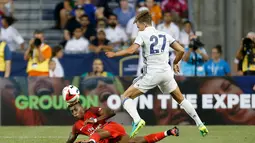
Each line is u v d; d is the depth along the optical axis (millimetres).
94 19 48781
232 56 50031
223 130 34406
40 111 37156
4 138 31359
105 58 44562
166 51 27609
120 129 23641
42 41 43875
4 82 37156
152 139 24156
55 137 31688
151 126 36531
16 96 37156
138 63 44188
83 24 47406
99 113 23609
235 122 37031
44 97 37156
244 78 36969
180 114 36844
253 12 50125
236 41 50125
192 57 42094
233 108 36969
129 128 35500
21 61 44969
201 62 42156
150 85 27891
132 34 46500
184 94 36969
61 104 37125
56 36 51969
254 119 36969
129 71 44375
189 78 36969
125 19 48562
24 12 53844
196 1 50344
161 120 36875
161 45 27484
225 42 50344
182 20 49375
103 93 36969
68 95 23766
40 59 43000
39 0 54094
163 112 36875
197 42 42219
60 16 51719
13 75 44906
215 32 50438
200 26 50438
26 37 53219
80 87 37000
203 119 37031
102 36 46344
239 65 41531
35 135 32594
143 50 27797
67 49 46688
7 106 37188
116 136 23422
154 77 27609
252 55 40875
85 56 44750
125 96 28281
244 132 33469
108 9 50031
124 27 48500
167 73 27703
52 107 37125
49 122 37156
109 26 47812
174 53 42406
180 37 46188
